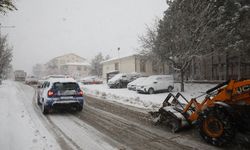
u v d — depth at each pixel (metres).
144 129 7.85
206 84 25.86
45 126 8.37
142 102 14.49
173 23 20.14
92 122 9.05
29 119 9.49
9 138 6.80
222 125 5.73
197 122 6.84
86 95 19.67
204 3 20.17
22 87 29.34
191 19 19.75
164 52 20.78
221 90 6.40
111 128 8.06
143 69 36.03
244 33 19.39
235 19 19.58
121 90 23.83
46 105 10.64
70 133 7.44
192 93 19.39
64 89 11.00
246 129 5.83
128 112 11.12
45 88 11.39
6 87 28.34
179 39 19.39
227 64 26.28
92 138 6.89
